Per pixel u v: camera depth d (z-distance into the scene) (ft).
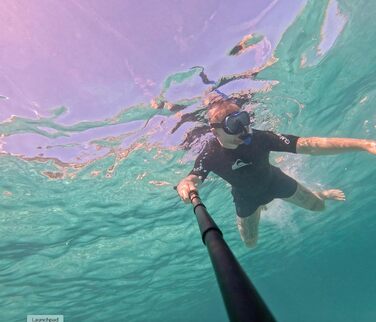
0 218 10.49
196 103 8.19
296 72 8.87
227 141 4.94
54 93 6.73
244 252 25.86
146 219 13.65
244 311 0.68
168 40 6.50
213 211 15.67
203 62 7.16
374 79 10.80
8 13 5.34
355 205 24.57
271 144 5.01
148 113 8.01
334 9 7.51
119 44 6.28
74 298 19.61
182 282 25.46
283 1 6.73
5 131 7.32
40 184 9.54
